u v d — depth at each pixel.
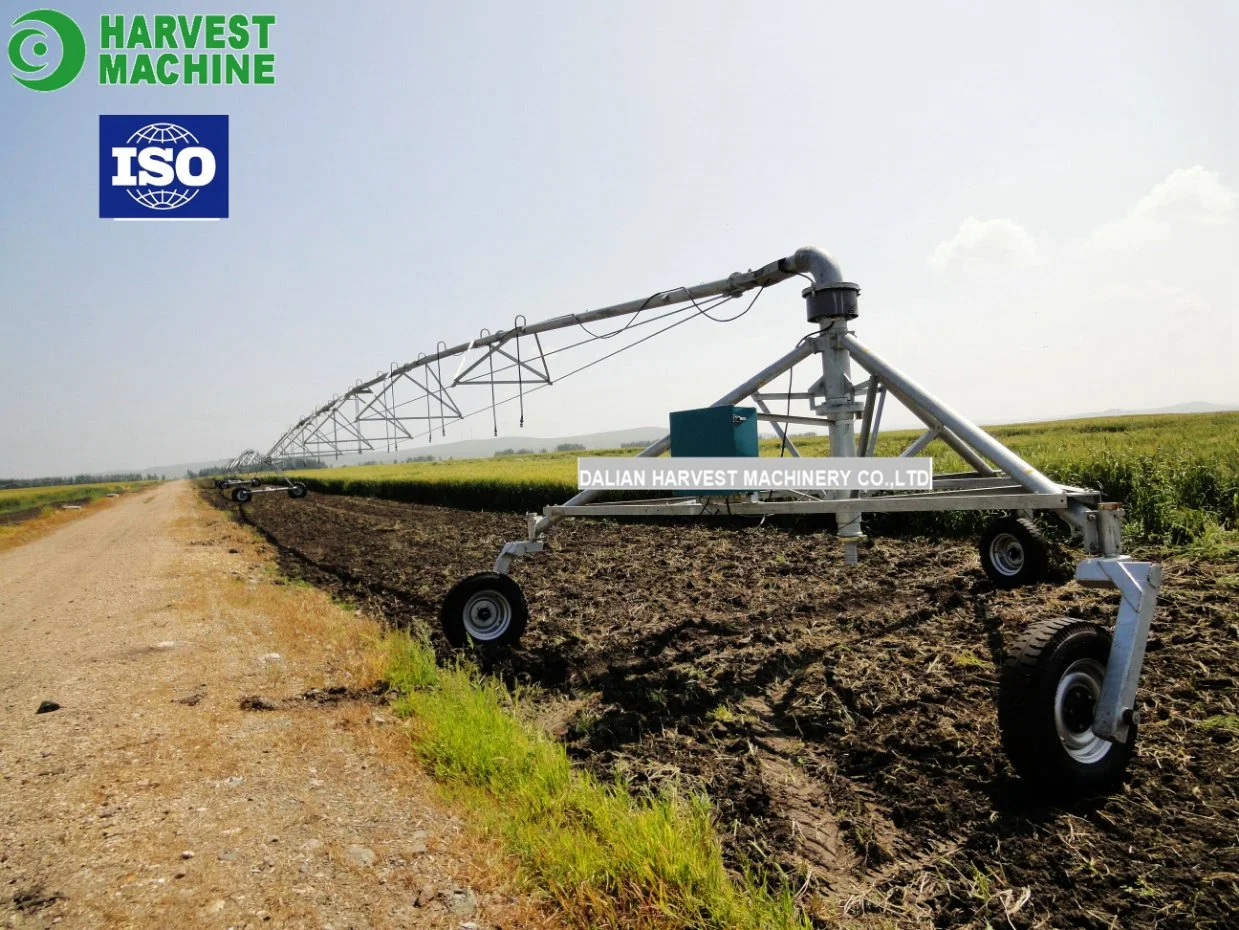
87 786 3.31
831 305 4.89
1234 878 2.22
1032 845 2.52
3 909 2.35
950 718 3.51
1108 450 10.38
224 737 3.88
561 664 5.06
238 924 2.25
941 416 4.21
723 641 5.20
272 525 20.28
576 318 6.93
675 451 5.05
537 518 5.57
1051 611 4.90
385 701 4.49
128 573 11.23
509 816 2.90
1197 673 3.62
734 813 2.90
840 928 2.21
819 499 4.62
